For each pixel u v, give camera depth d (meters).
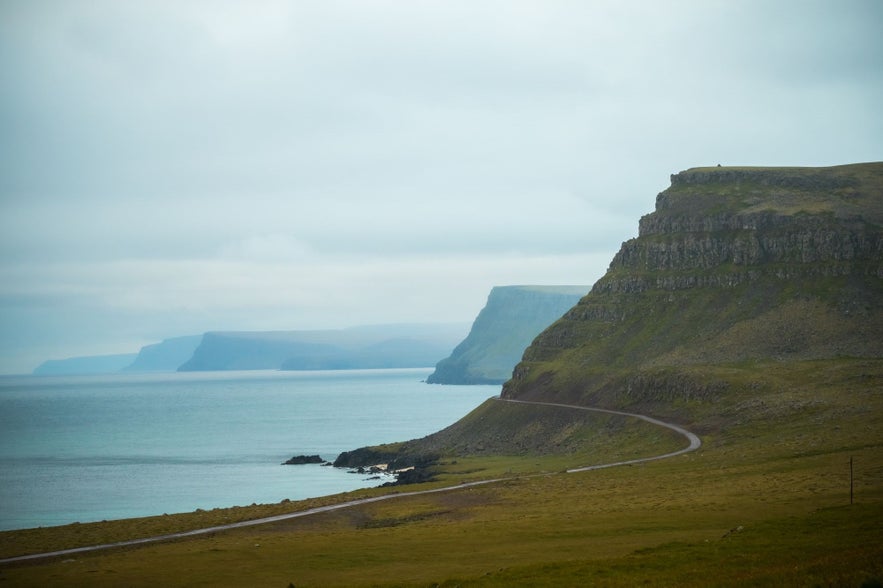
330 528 145.62
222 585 92.12
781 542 82.56
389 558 101.62
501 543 106.00
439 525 132.88
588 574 77.62
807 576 65.25
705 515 112.88
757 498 124.50
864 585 58.16
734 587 65.19
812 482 133.25
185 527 148.38
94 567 109.38
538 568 82.69
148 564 108.94
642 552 86.62
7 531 150.50
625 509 129.38
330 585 86.69
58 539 139.38
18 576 105.81
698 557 79.94
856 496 113.44
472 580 80.19
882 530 82.62
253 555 110.75
